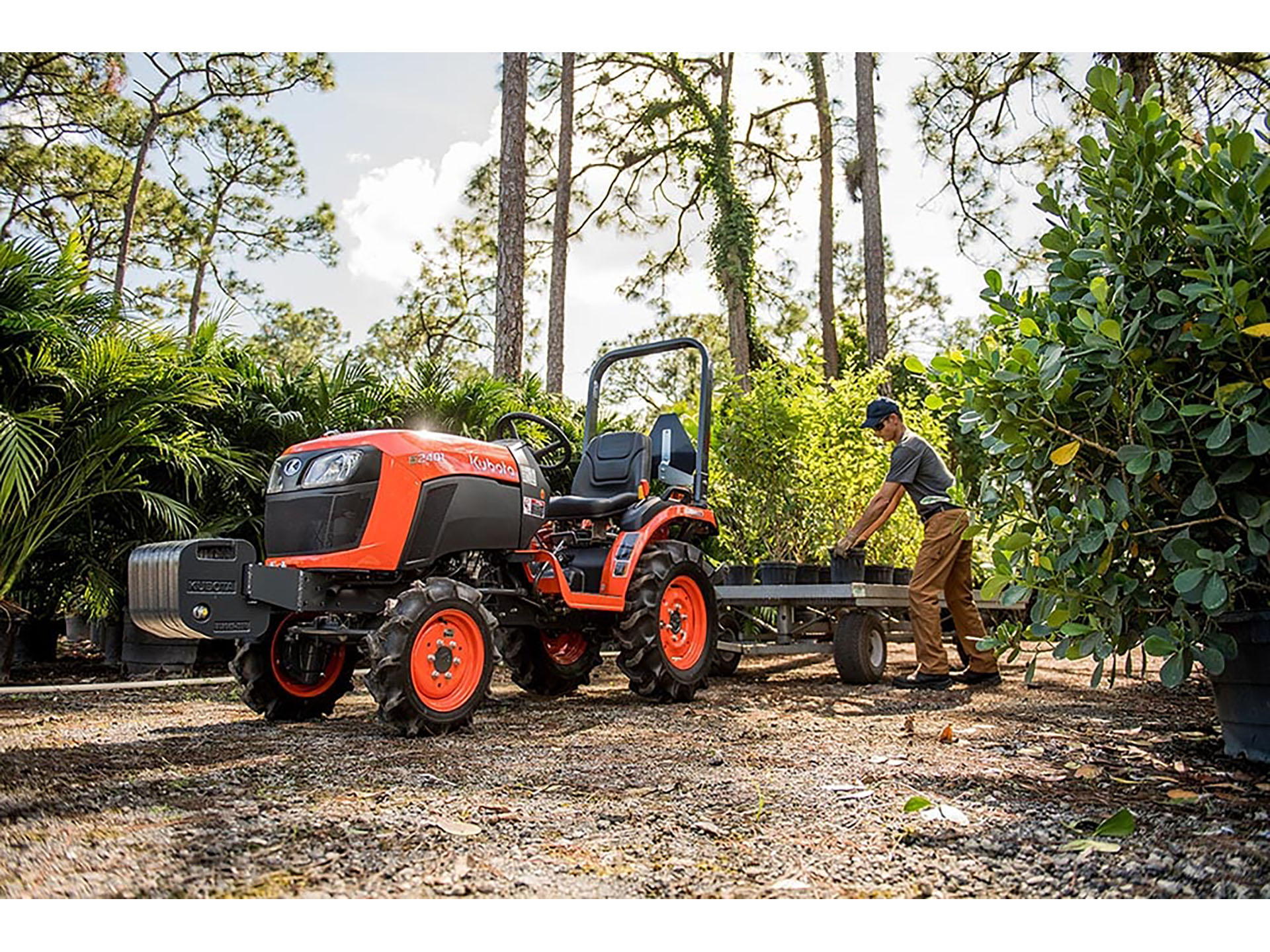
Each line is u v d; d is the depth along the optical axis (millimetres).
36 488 5723
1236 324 2783
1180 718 4344
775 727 4125
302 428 6992
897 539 7367
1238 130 3072
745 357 20469
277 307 32062
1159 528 3068
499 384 8258
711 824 2477
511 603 4797
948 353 3627
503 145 12148
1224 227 2818
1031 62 12680
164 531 6516
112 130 20797
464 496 4309
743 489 7176
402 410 7738
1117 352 2990
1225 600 2805
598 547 5305
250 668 4293
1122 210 3096
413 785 2924
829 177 22156
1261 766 3232
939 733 3971
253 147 23328
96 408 5973
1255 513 2977
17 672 6859
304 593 3930
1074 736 3875
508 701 5176
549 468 5266
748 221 20953
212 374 6469
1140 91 8172
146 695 5418
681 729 4074
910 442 5754
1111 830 2414
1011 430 3297
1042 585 3213
